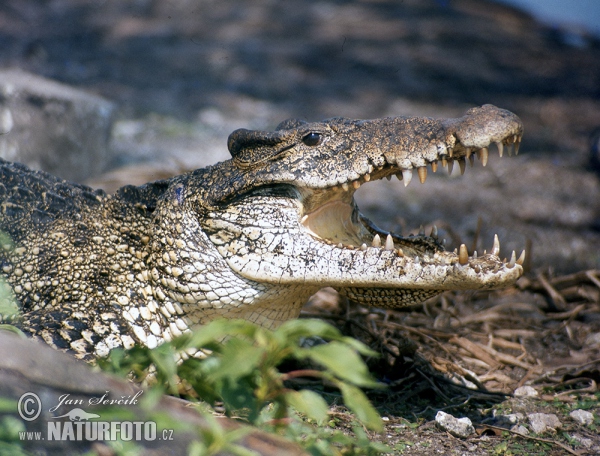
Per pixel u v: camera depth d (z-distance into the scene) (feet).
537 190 66.69
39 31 110.52
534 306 39.70
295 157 25.26
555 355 34.50
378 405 27.66
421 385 28.91
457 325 36.78
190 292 25.85
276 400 17.54
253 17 130.11
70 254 28.12
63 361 16.72
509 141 24.86
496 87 106.22
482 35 132.16
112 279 27.40
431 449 23.97
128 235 27.76
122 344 26.13
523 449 24.20
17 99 51.19
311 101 93.81
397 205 61.67
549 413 27.58
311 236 25.30
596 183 69.26
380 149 24.82
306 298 27.35
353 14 135.03
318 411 16.33
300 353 15.81
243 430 15.03
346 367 15.16
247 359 15.61
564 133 88.22
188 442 15.64
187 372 18.44
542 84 110.52
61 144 54.39
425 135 24.57
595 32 150.82
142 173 53.21
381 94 98.78
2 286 18.97
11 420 14.16
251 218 25.30
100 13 124.57
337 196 26.84
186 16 127.75
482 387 30.19
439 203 62.44
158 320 26.76
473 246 42.70
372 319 34.40
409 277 23.93
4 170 30.76
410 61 113.29
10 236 28.71
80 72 93.91
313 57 112.37
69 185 31.58
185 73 99.96
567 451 24.09
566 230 56.70
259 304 26.03
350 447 18.37
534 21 152.05
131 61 102.53
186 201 26.27
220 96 92.02
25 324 25.36
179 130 76.69
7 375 15.16
